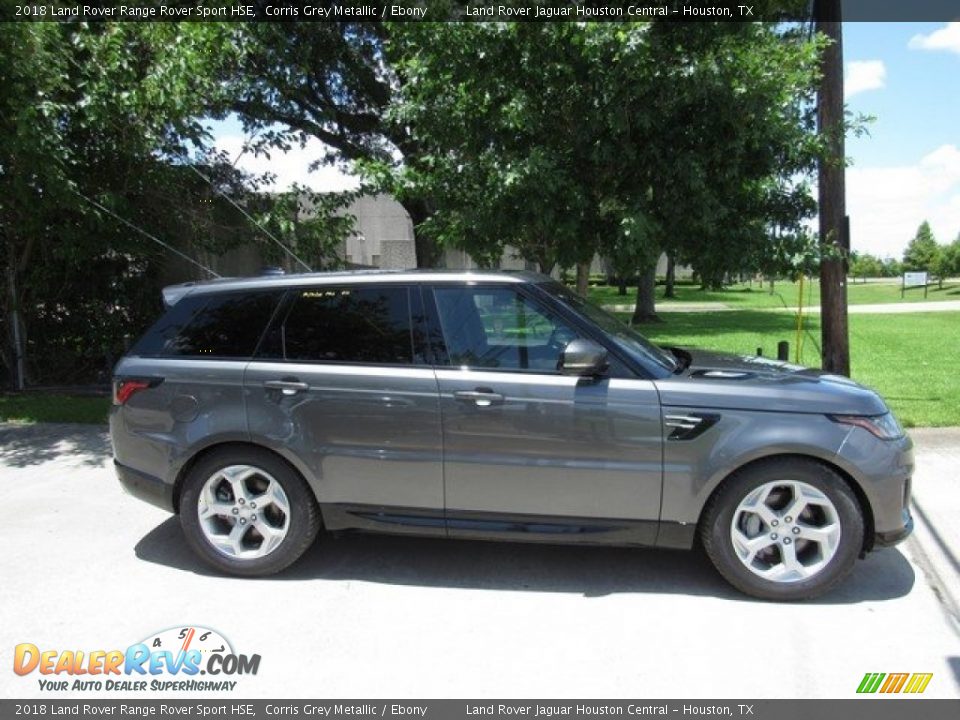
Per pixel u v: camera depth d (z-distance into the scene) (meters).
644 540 3.81
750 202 6.20
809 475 3.64
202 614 3.69
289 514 4.04
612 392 3.72
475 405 3.80
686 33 5.41
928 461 6.14
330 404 3.92
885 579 4.03
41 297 9.72
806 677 3.10
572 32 5.29
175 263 9.98
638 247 5.55
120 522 5.03
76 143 8.12
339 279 4.12
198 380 4.07
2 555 4.46
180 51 7.33
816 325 19.23
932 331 16.12
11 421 8.12
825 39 5.93
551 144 5.92
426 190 6.36
